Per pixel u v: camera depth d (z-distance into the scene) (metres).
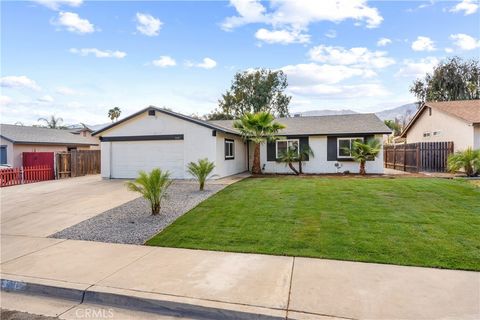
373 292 3.59
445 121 17.88
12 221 7.51
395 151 19.89
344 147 17.25
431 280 3.87
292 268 4.34
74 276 4.24
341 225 6.26
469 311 3.14
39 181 16.17
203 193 10.46
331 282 3.87
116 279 4.11
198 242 5.59
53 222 7.33
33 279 4.17
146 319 3.40
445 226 6.03
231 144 17.19
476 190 9.86
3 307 3.72
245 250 5.12
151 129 15.45
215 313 3.33
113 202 9.56
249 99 43.66
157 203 7.79
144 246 5.50
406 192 9.72
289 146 18.02
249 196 9.55
